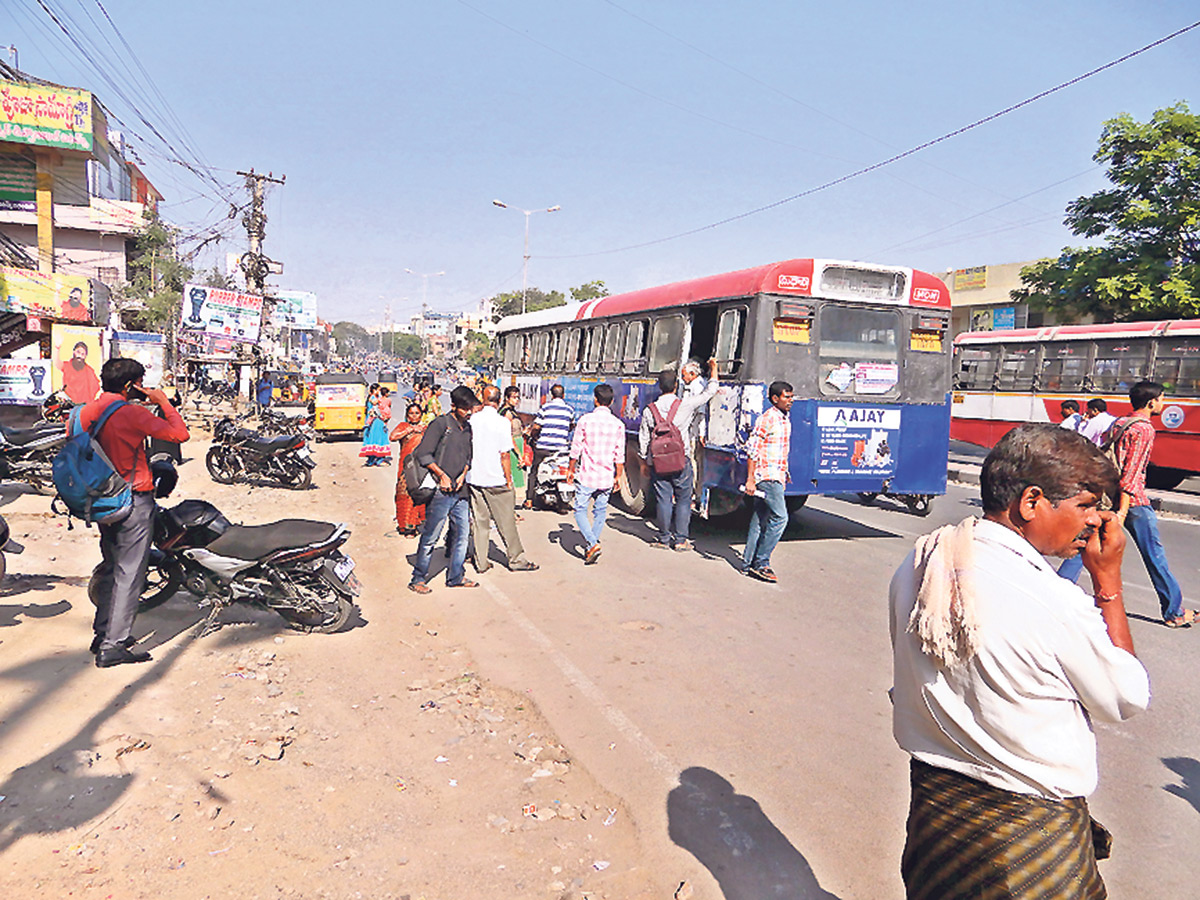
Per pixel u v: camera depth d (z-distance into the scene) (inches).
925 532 391.9
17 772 141.6
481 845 125.3
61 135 882.8
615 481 309.7
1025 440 69.7
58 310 858.1
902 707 73.9
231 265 2142.0
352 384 839.7
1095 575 69.7
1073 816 65.7
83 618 226.7
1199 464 559.2
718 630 232.7
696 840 128.3
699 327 386.0
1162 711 183.2
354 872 117.5
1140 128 876.6
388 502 460.8
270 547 214.8
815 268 333.4
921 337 355.3
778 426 284.2
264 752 150.0
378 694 182.1
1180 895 117.1
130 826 126.6
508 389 436.8
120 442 187.5
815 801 140.7
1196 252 852.6
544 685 189.9
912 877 71.7
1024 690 63.3
